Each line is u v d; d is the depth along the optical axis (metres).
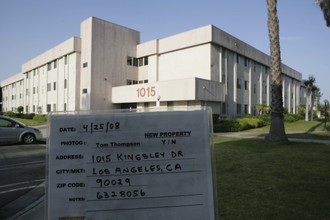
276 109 12.59
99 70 33.97
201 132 2.71
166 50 33.91
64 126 2.68
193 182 2.65
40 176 8.59
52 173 2.63
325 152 10.16
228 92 33.06
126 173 2.65
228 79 33.25
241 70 36.44
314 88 42.56
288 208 4.75
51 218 2.57
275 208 4.77
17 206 5.93
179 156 2.68
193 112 2.73
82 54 35.00
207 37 29.72
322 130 21.81
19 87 62.12
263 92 42.75
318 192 5.57
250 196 5.45
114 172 2.64
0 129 14.86
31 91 52.00
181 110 2.73
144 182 2.64
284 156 9.40
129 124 2.70
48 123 2.68
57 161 2.64
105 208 2.60
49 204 2.59
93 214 2.59
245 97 37.22
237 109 35.16
